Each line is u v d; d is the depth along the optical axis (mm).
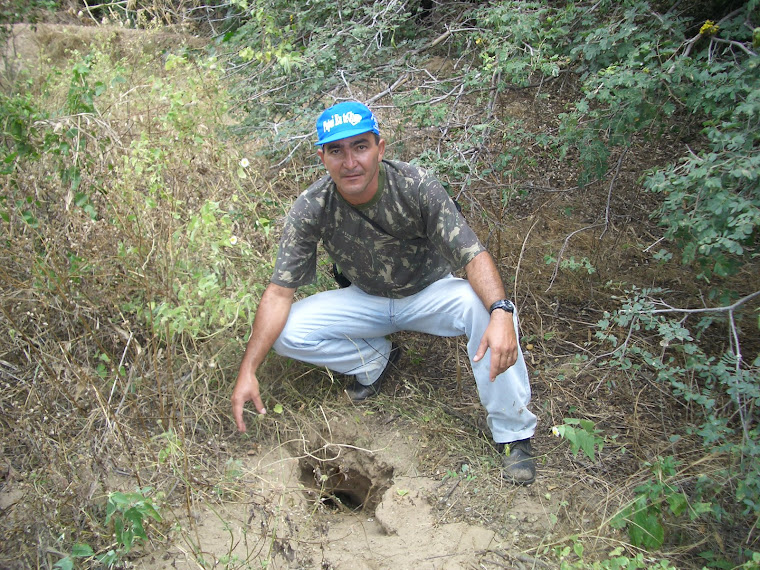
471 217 4020
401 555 2465
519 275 3842
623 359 3053
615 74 3150
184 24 5324
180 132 3373
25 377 2889
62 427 2600
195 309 2756
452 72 4293
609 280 3775
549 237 4098
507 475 2742
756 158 2473
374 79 4312
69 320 2908
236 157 3590
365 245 2822
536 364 3350
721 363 2547
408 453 2930
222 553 2422
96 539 2402
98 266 2912
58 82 4297
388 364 3350
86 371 2689
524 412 2719
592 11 3789
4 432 2719
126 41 5391
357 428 3061
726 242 2492
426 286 2941
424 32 4883
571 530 2502
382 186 2670
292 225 2795
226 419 3078
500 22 3697
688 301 3625
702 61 3398
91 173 3119
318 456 3043
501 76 3830
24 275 3055
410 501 2697
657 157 4340
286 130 3820
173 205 2992
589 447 2305
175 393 2889
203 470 2744
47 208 3213
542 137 3678
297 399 3217
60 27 5758
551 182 4477
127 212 2959
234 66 4488
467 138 3730
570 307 3699
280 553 2436
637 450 2822
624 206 4250
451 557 2436
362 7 4410
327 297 3021
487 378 2699
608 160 4344
